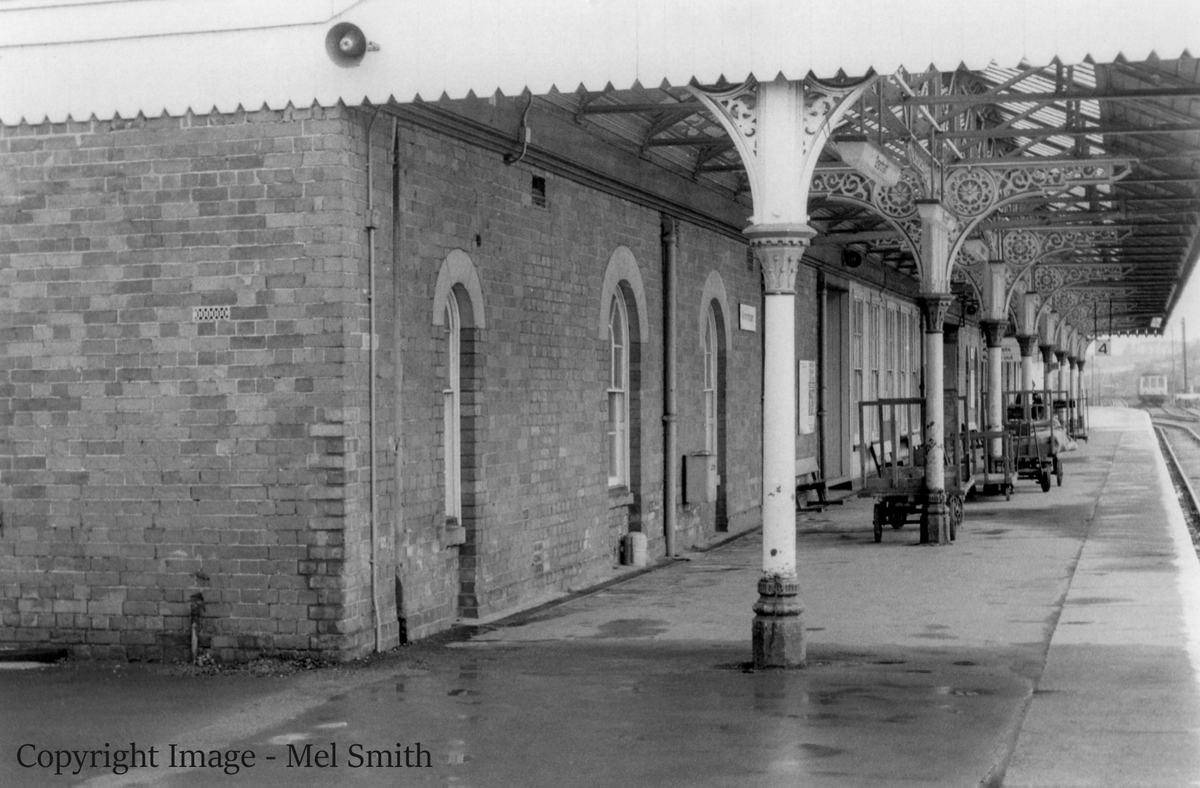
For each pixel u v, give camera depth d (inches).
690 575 708.0
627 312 744.3
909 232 883.4
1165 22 409.1
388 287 488.1
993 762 332.2
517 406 596.1
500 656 481.1
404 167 498.3
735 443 927.7
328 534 461.7
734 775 322.3
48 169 481.7
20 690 426.3
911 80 740.0
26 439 483.2
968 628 530.3
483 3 448.8
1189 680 426.9
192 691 422.9
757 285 983.6
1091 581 658.2
